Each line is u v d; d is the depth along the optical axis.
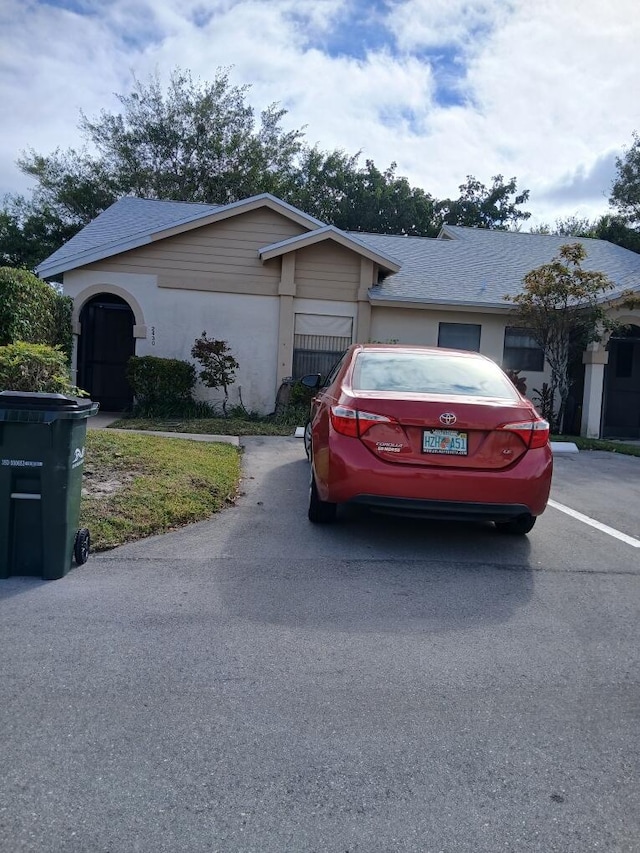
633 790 2.63
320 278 14.83
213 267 14.66
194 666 3.47
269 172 33.38
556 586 4.88
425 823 2.41
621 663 3.69
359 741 2.88
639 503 7.75
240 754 2.76
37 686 3.21
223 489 7.14
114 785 2.54
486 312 15.13
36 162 30.20
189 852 2.23
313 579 4.82
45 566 4.59
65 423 4.52
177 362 13.91
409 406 5.28
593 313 13.31
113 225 16.89
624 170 28.59
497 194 37.94
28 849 2.21
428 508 5.23
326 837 2.33
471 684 3.41
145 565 4.98
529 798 2.56
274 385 14.91
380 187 35.62
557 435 13.55
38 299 11.34
